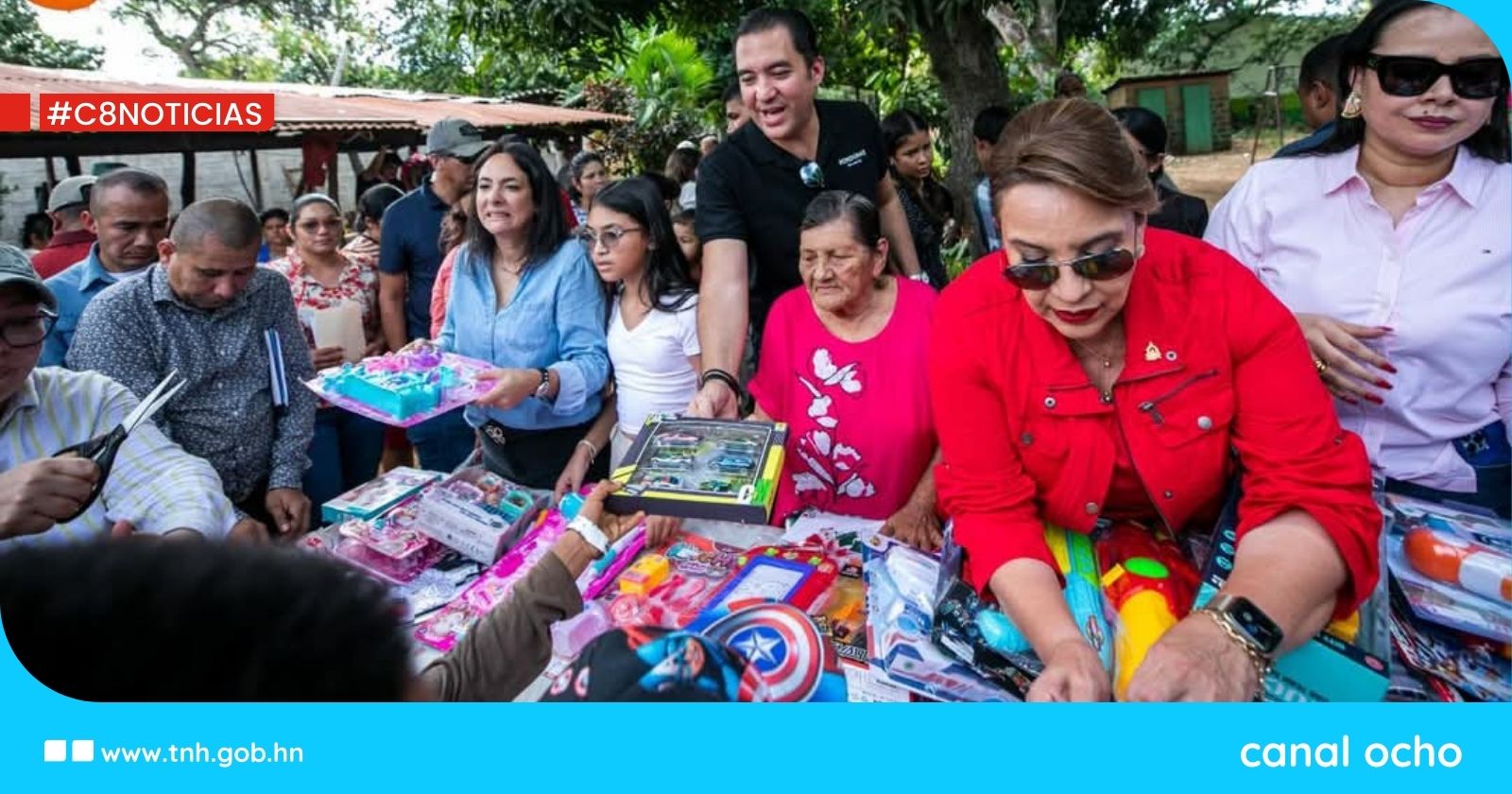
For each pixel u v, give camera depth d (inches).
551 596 44.8
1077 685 40.0
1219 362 44.6
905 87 345.4
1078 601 46.3
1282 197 59.0
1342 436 44.0
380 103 272.1
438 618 60.0
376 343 133.0
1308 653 41.7
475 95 466.6
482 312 87.7
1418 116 49.8
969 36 185.9
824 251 65.3
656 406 86.4
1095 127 39.6
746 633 39.3
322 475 106.2
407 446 130.6
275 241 172.4
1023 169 39.8
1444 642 47.1
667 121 437.7
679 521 68.4
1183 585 48.0
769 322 72.9
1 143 138.2
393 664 27.7
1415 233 54.6
